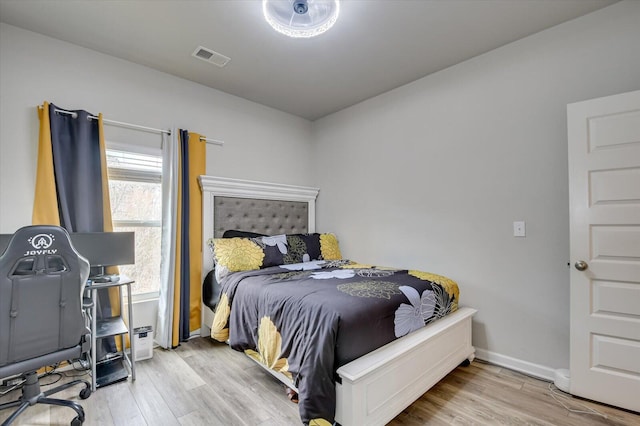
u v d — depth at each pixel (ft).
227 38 7.48
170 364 7.56
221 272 8.33
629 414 5.67
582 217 6.25
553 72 7.08
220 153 10.36
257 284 6.96
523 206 7.48
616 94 6.16
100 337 6.56
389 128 10.34
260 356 6.28
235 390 6.39
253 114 11.25
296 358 5.22
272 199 11.41
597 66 6.54
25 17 6.68
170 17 6.69
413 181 9.64
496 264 7.89
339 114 12.07
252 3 6.25
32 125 7.16
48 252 5.08
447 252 8.80
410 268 9.64
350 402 4.54
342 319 4.93
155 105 8.99
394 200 10.15
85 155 7.59
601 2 6.30
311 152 13.14
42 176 7.02
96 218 7.78
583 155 6.26
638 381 5.66
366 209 11.01
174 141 8.96
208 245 9.48
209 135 10.09
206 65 8.76
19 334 4.81
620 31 6.30
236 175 10.74
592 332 6.11
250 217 10.77
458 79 8.65
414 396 5.69
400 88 10.05
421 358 5.94
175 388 6.47
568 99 6.89
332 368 4.76
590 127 6.21
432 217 9.16
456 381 6.92
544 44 7.20
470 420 5.51
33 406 5.87
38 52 7.28
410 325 6.08
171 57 8.35
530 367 7.29
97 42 7.65
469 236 8.38
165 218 8.87
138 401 6.01
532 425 5.37
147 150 8.82
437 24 6.96
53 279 5.13
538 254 7.25
